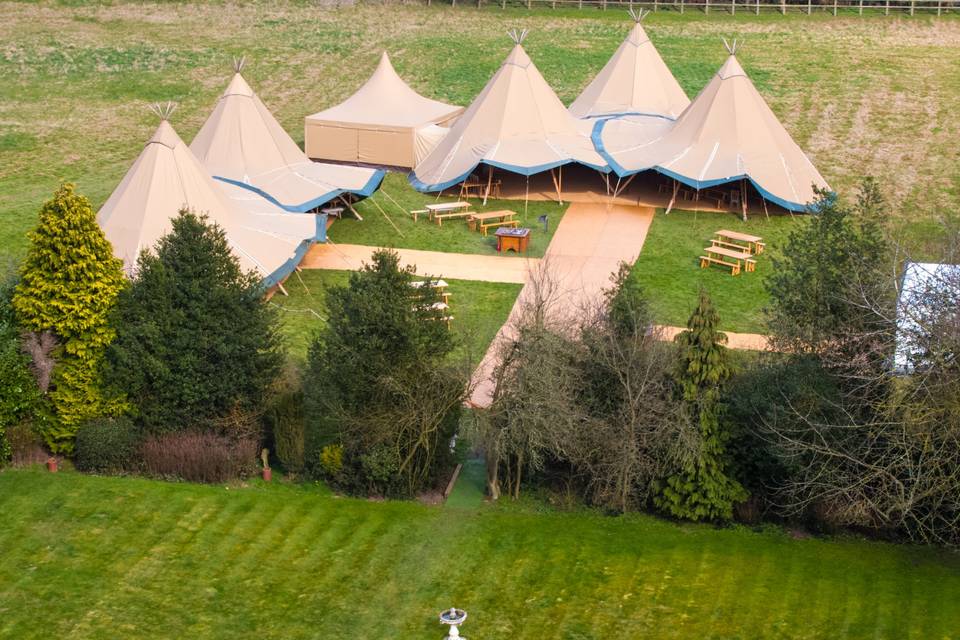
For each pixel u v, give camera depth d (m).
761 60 82.50
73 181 61.91
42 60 81.19
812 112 72.94
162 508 36.03
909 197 60.50
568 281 51.19
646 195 60.81
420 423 36.78
